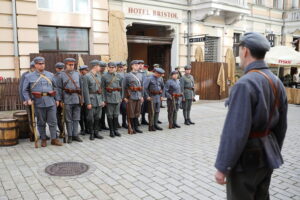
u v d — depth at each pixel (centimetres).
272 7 1981
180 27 1489
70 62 659
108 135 745
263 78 229
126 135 747
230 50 1585
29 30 1035
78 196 392
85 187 421
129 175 469
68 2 1126
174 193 405
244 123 215
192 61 1509
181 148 630
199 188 423
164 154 585
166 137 729
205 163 532
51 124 634
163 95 829
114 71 727
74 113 671
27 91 609
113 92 717
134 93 752
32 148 615
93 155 573
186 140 701
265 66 237
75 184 431
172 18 1445
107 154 580
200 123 913
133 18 1306
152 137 728
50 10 1083
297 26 2033
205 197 394
